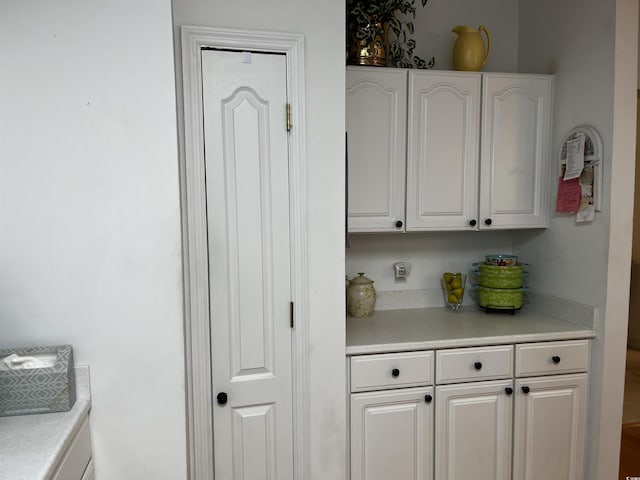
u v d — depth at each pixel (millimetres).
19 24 1346
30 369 1328
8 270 1391
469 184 2332
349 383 1951
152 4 1413
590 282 2176
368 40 2225
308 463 1844
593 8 2117
